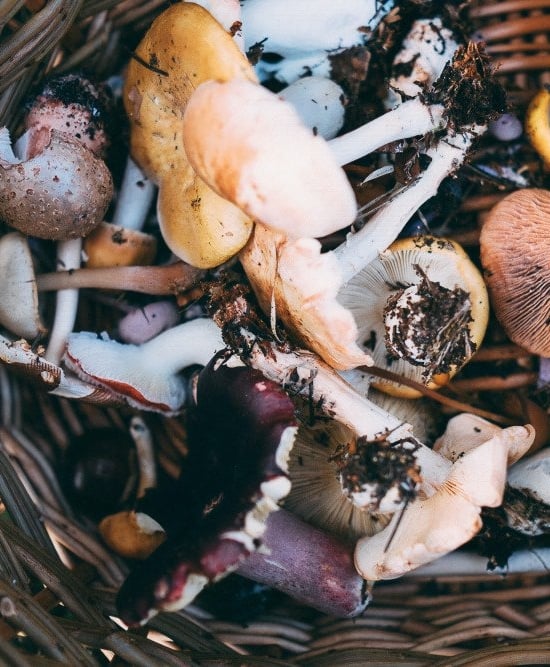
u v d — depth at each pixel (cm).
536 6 50
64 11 44
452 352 45
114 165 48
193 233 42
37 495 48
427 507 41
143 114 44
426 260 45
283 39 47
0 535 41
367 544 43
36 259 48
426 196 44
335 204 37
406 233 48
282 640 46
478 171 49
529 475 46
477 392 49
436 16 47
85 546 47
